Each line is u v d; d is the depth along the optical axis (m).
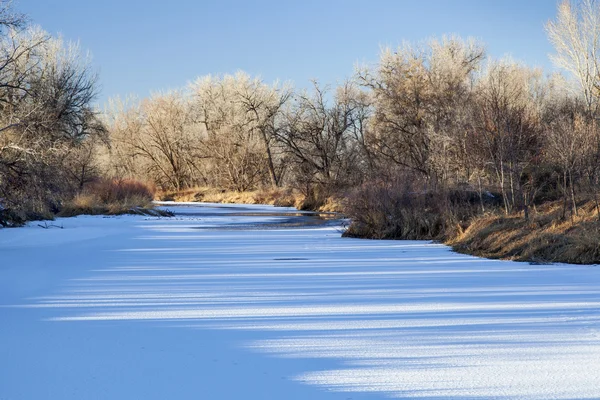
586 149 20.03
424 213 22.77
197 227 30.27
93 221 33.03
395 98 44.06
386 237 22.72
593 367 5.59
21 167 20.70
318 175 57.12
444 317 7.89
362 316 8.04
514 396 4.85
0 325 7.70
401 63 45.81
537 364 5.71
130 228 28.95
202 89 82.38
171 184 84.31
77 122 41.00
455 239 19.00
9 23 20.66
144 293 10.16
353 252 17.27
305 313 8.29
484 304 8.76
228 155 74.88
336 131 57.12
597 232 14.30
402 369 5.62
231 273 12.83
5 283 11.41
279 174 74.88
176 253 17.45
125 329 7.43
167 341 6.80
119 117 85.31
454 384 5.16
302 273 12.70
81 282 11.52
